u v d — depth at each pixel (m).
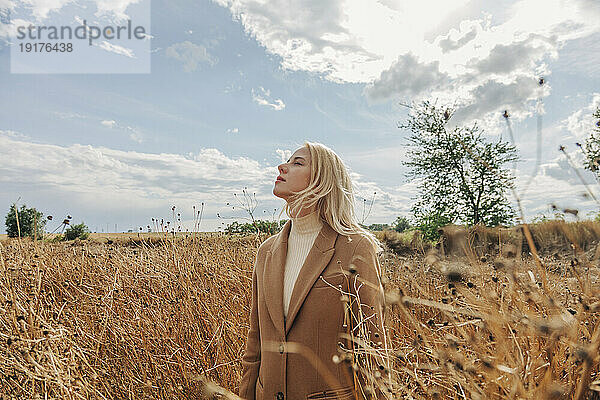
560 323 0.77
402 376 1.08
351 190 1.75
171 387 2.18
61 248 5.31
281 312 1.59
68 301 3.30
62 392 1.61
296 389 1.46
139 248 5.12
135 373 2.40
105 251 5.08
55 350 1.83
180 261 4.16
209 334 2.75
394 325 1.51
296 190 1.68
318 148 1.73
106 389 2.04
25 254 3.57
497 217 11.32
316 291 1.51
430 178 13.63
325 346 1.46
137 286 3.94
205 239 5.07
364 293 1.43
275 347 1.54
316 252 1.60
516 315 0.81
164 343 2.58
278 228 4.45
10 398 1.71
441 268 0.92
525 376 0.82
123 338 2.59
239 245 4.92
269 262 1.76
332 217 1.64
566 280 1.24
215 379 2.28
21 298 2.40
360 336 1.16
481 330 0.89
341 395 1.34
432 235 10.87
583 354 0.69
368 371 1.03
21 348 1.61
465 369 0.82
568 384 0.78
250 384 1.80
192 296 3.19
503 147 12.20
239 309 3.13
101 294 3.65
